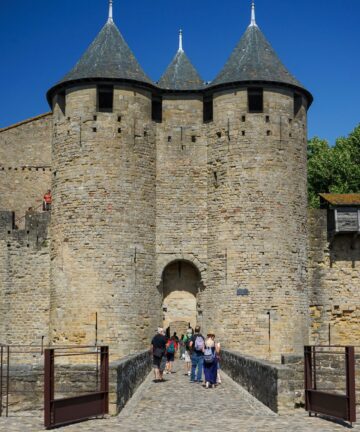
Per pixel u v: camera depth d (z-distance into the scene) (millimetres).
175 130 32344
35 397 15625
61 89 31469
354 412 13117
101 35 32688
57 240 30812
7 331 32688
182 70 33375
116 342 29312
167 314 32219
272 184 30516
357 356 17859
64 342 29656
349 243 33000
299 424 13336
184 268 32406
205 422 13641
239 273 30109
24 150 36656
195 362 22188
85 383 16031
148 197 31156
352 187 46219
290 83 31266
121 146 30516
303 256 31297
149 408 15727
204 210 31875
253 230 30219
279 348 29688
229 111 31156
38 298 32594
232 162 30844
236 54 32688
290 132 31281
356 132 48844
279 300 29984
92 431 12641
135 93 31109
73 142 30609
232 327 29922
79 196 30219
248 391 18859
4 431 12719
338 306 32562
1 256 33125
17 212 36312
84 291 29609
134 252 30266
